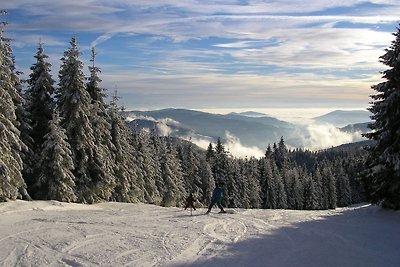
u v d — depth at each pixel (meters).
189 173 66.81
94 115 33.72
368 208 22.59
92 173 32.09
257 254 11.31
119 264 9.98
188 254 11.13
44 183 28.42
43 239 12.59
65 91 31.19
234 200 66.00
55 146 27.97
